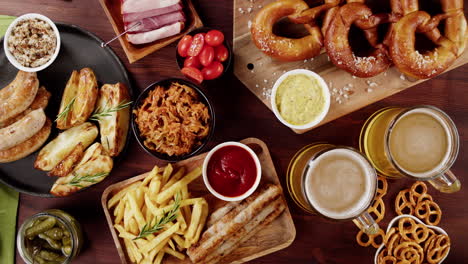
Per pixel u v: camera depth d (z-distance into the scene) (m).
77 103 0.65
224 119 0.70
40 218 0.65
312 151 0.65
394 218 0.69
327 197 0.61
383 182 0.69
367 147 0.68
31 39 0.65
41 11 0.70
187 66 0.64
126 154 0.70
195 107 0.64
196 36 0.63
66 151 0.65
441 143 0.63
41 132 0.66
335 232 0.70
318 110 0.63
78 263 0.70
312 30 0.65
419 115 0.63
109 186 0.67
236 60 0.67
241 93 0.70
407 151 0.63
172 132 0.64
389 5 0.66
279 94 0.63
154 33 0.65
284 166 0.70
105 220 0.70
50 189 0.68
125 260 0.67
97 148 0.64
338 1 0.63
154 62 0.70
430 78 0.66
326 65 0.67
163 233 0.63
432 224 0.69
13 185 0.68
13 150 0.65
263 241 0.68
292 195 0.69
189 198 0.67
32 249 0.65
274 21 0.64
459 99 0.69
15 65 0.64
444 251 0.69
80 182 0.65
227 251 0.65
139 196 0.65
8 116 0.64
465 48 0.66
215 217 0.65
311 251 0.70
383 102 0.70
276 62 0.67
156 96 0.64
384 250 0.70
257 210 0.63
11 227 0.69
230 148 0.64
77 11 0.69
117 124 0.64
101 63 0.68
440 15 0.63
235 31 0.67
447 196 0.70
